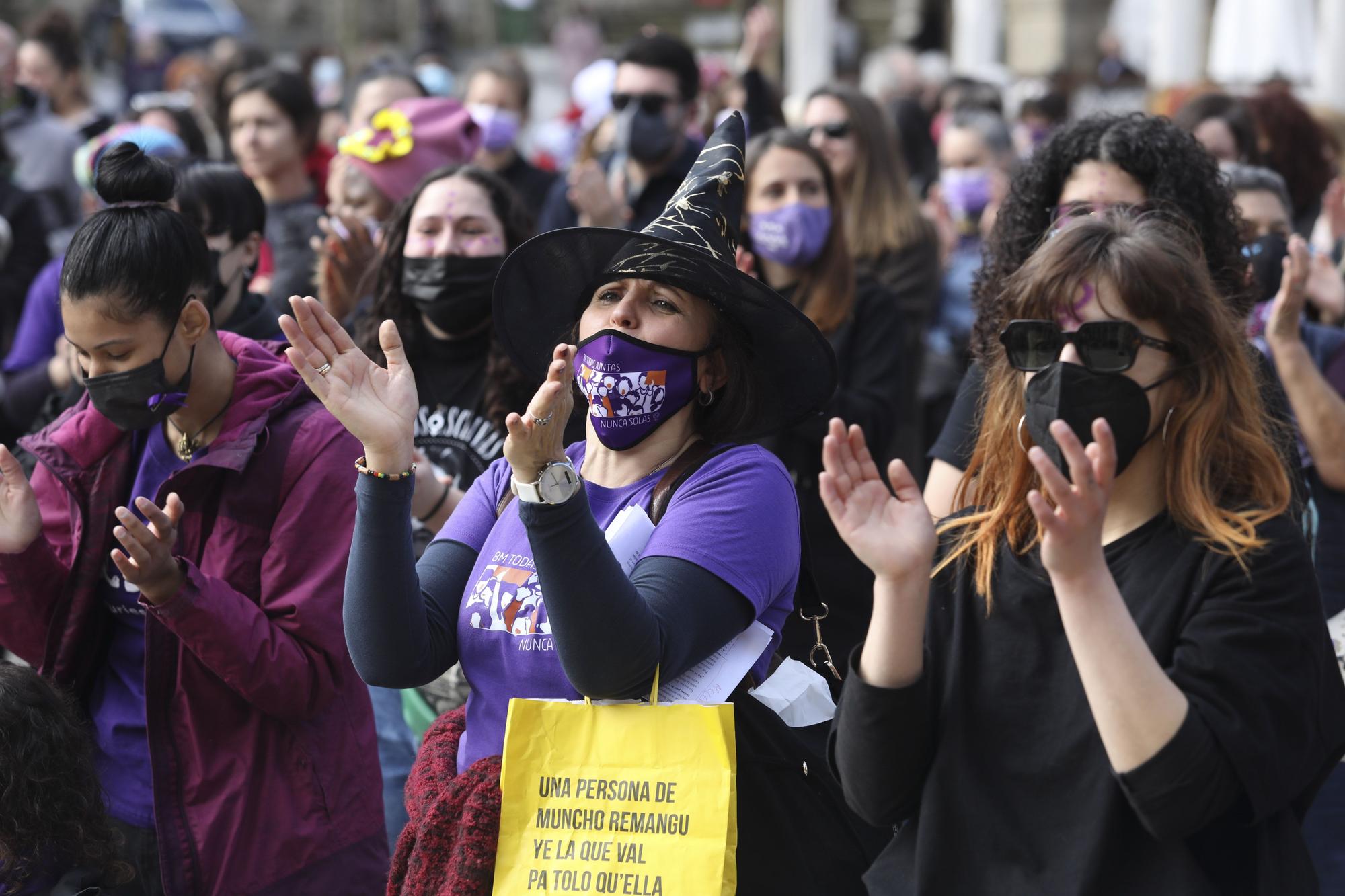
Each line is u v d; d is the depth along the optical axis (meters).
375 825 10.05
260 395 9.76
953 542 7.81
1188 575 7.16
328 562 9.57
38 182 26.72
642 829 7.75
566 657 7.54
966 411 11.26
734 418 8.78
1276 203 14.12
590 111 26.23
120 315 9.03
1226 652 6.88
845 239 15.74
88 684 10.15
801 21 40.25
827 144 19.19
